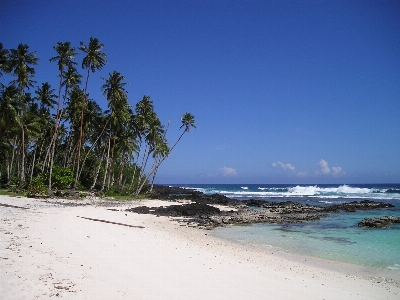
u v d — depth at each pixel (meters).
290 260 13.65
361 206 40.22
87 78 41.12
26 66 38.50
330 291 9.36
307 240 18.73
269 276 10.45
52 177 40.12
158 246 13.42
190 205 35.53
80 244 11.69
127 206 33.75
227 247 15.77
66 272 8.20
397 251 15.80
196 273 9.80
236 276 9.97
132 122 51.25
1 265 7.94
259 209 39.62
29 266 8.22
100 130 50.75
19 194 33.84
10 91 37.03
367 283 10.62
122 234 15.21
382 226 24.55
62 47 37.78
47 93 46.53
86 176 60.53
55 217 17.98
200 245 15.49
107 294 7.07
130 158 52.50
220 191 100.44
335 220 28.91
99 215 22.58
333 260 13.92
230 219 27.17
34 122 41.94
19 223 14.43
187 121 53.06
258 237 19.61
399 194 70.38
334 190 85.50
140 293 7.44
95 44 40.00
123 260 10.27
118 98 44.91
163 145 54.53
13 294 6.38
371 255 14.93
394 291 9.79
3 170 54.56
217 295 7.96
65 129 54.97
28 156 56.50
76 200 34.91
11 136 41.62
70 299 6.50
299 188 87.75
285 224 26.08
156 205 37.72
